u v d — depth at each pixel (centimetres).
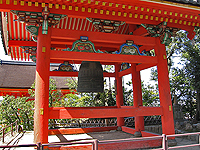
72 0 692
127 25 1173
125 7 739
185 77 1972
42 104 686
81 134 1198
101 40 817
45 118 681
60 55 748
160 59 884
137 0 702
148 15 826
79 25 1154
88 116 746
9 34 1028
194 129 1283
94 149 525
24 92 2148
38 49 734
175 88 2114
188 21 888
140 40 877
